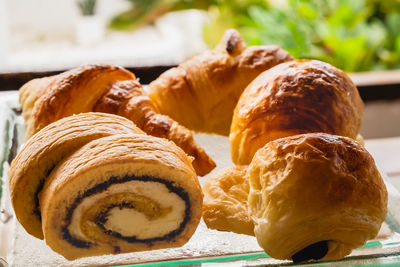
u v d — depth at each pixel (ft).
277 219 1.37
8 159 1.70
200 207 1.44
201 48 3.73
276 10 3.29
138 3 4.40
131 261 1.42
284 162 1.40
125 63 2.34
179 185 1.41
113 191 1.39
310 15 3.15
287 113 1.59
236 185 1.55
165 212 1.43
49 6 4.60
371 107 2.72
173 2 4.17
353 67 3.07
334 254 1.39
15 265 1.43
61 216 1.39
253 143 1.60
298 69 1.66
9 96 1.96
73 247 1.43
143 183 1.39
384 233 1.48
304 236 1.38
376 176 1.42
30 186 1.43
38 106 1.69
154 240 1.45
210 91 1.80
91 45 4.32
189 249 1.46
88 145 1.41
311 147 1.39
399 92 2.69
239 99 1.74
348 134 1.63
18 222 1.53
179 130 1.67
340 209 1.36
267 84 1.64
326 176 1.37
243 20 3.47
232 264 1.41
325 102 1.61
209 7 3.87
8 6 4.52
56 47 4.32
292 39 3.04
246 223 1.48
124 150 1.38
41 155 1.41
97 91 1.72
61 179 1.37
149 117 1.69
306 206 1.36
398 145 2.20
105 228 1.42
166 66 2.32
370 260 1.40
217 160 1.74
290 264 1.40
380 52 3.20
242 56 1.82
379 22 3.36
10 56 4.08
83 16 4.39
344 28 3.19
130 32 4.56
